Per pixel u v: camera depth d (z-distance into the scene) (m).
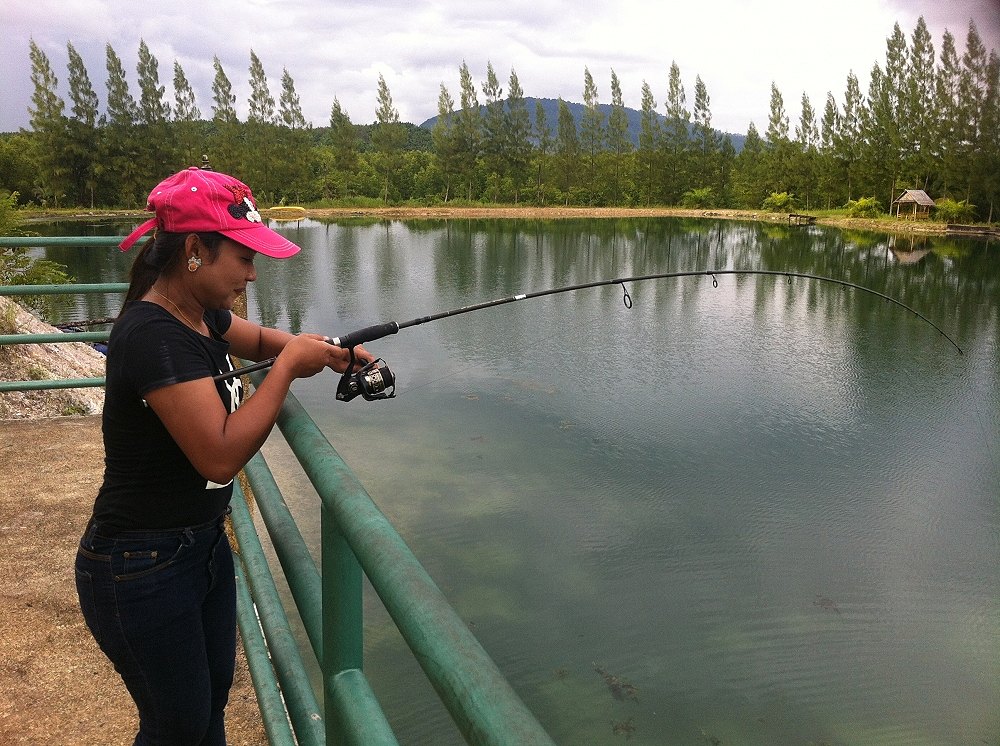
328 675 1.02
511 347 12.40
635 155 75.38
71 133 60.00
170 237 1.17
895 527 6.61
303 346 1.22
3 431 3.86
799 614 5.34
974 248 31.91
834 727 4.37
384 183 75.12
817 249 31.16
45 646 2.28
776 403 9.78
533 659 4.88
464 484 7.08
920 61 49.59
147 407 1.11
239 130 71.31
